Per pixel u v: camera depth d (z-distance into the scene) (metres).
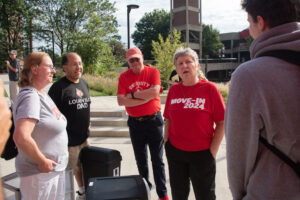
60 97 2.60
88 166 2.74
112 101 8.45
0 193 0.64
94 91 12.04
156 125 2.96
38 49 28.47
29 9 26.22
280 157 0.98
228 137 1.09
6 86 11.01
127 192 1.86
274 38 1.01
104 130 5.51
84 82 2.92
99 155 2.64
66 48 28.09
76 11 28.77
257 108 0.97
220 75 39.56
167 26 53.88
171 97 2.31
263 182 1.01
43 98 1.96
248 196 1.06
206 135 2.09
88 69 18.91
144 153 3.09
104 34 26.08
